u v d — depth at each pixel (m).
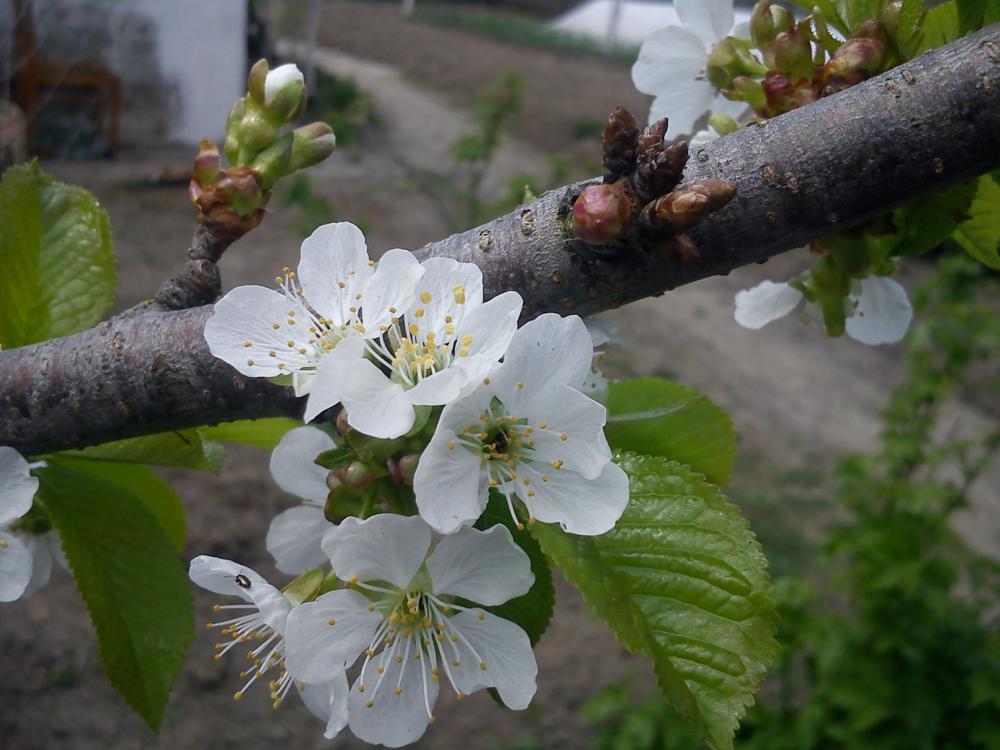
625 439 0.13
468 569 0.10
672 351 0.93
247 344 0.11
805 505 0.69
